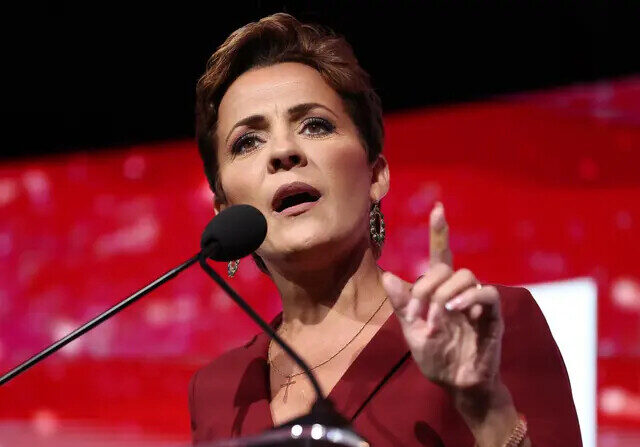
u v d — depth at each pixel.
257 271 12.56
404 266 12.12
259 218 4.86
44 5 12.43
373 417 5.09
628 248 11.41
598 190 11.68
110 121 13.49
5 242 13.68
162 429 12.45
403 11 11.47
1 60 13.16
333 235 5.50
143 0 12.02
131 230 13.41
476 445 4.48
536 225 11.81
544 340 5.28
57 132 13.73
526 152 11.99
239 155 5.89
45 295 13.40
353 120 5.90
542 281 11.66
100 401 12.71
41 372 12.91
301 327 5.83
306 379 5.52
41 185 13.77
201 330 12.68
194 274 12.85
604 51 11.59
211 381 5.91
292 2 10.88
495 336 4.27
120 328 12.90
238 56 6.01
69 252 13.50
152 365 12.66
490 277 11.86
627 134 11.72
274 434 4.01
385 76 12.09
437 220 4.30
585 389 10.20
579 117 11.89
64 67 13.25
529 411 5.01
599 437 10.65
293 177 5.53
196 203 13.30
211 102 6.10
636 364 10.91
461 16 11.62
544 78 11.95
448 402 5.05
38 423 12.70
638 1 11.16
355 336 5.58
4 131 13.66
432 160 12.29
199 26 12.30
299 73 5.87
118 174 13.59
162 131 13.50
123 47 12.75
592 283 11.38
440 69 12.07
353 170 5.67
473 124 12.21
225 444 4.09
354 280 5.73
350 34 11.52
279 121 5.73
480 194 12.07
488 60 11.95
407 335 4.28
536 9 11.46
